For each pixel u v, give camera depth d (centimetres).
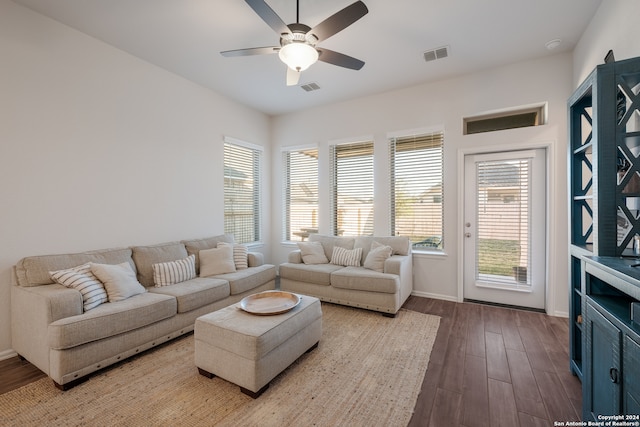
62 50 257
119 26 261
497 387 190
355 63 238
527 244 337
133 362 222
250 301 241
